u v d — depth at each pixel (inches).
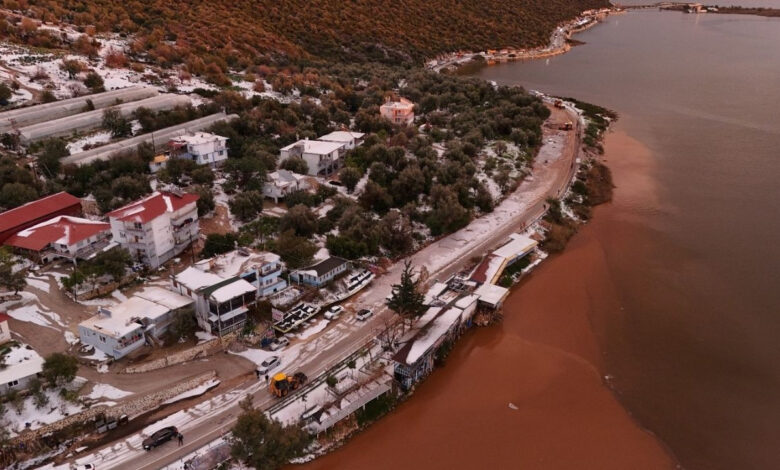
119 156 3909.9
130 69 5816.9
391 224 3661.4
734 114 6791.3
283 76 6540.4
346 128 5349.4
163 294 2780.5
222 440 2194.9
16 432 2111.2
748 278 3499.0
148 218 2989.7
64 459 2097.7
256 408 2340.1
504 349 2920.8
